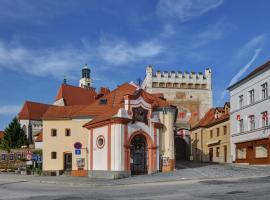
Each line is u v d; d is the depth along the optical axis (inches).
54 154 1943.9
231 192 859.4
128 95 1550.2
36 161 2063.2
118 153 1493.6
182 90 3486.7
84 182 1326.3
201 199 764.6
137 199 794.8
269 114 2004.2
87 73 6889.8
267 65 2025.1
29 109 3998.5
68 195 922.1
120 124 1510.8
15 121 3540.8
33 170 1979.6
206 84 3511.3
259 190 871.7
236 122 2411.4
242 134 2311.8
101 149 1573.6
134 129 1551.4
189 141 3316.9
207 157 2984.7
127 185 1202.0
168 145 1660.9
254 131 2160.4
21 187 1216.2
